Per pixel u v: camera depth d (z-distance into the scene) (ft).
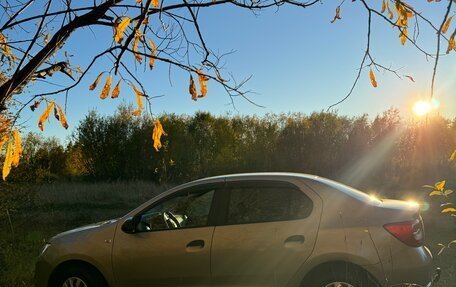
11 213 30.83
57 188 60.64
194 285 16.75
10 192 28.35
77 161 81.15
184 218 17.43
